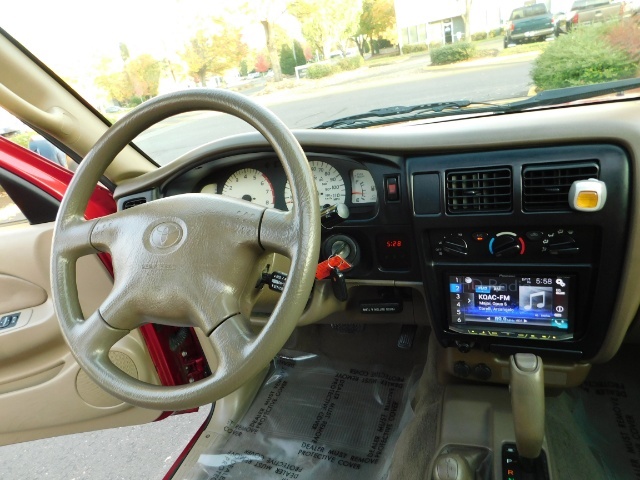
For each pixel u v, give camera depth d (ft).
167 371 5.20
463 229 3.75
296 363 6.05
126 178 4.86
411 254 4.20
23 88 4.39
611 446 4.65
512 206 3.51
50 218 4.71
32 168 4.62
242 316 2.53
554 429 4.21
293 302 2.31
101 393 5.01
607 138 3.15
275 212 2.53
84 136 4.65
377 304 4.87
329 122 4.76
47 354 4.94
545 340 3.90
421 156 3.73
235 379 2.35
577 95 4.00
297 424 5.22
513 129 3.39
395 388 5.54
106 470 5.25
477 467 3.65
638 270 3.35
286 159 2.46
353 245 4.33
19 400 5.07
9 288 4.85
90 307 4.96
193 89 2.70
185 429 5.67
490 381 4.39
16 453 5.63
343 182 4.20
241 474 4.73
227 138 4.17
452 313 4.11
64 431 5.35
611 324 3.62
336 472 4.68
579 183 3.22
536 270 3.68
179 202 2.72
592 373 5.35
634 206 3.19
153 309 2.59
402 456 4.35
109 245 2.84
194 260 2.54
